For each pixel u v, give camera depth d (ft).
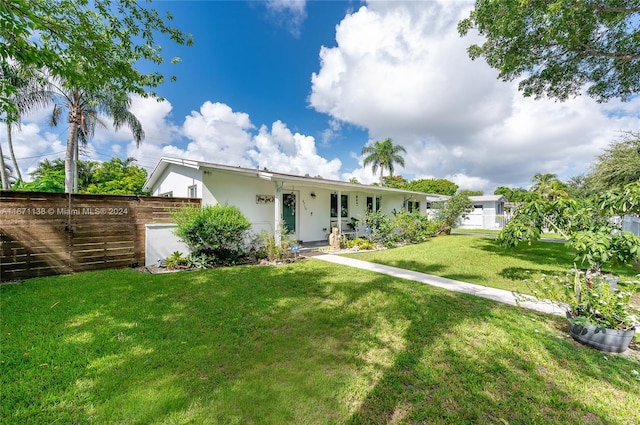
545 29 20.48
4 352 8.49
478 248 34.01
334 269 21.47
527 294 15.15
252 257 25.96
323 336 10.04
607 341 8.91
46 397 6.56
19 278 17.98
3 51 9.07
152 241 23.12
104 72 13.58
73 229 19.98
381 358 8.57
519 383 7.34
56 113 44.78
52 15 12.10
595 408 6.44
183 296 14.38
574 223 14.24
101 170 76.64
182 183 32.14
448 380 7.45
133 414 6.11
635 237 10.96
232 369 7.90
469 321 11.37
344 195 44.14
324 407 6.46
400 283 17.35
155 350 8.87
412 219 40.93
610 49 22.56
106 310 12.24
